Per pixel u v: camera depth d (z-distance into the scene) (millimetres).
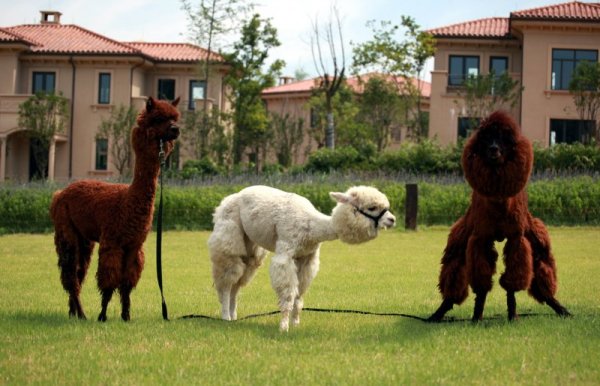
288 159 42812
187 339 7562
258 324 8727
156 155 8570
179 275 14203
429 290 12039
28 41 40031
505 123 7711
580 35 35969
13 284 12852
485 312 9555
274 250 8781
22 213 24312
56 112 38812
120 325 8320
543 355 6688
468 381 5926
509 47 38156
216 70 42000
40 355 6812
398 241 20172
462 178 26828
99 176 40562
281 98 51562
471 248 8430
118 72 40719
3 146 39281
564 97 35969
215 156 38375
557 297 10859
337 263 15820
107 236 8562
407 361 6578
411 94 42375
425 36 38938
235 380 5973
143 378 6035
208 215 24359
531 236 8711
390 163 29281
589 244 18812
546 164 28016
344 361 6590
